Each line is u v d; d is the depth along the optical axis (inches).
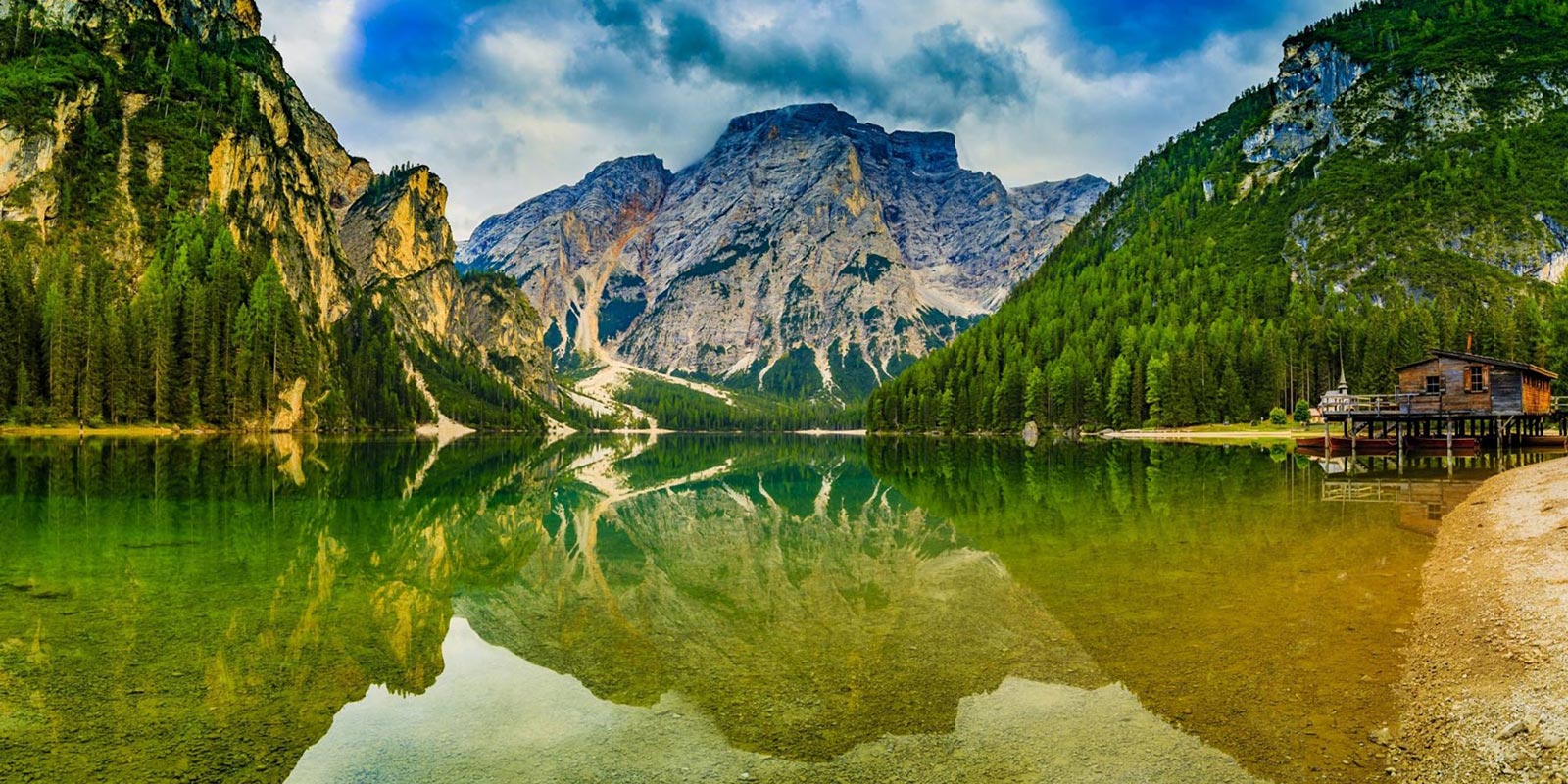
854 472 3134.8
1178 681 601.9
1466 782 439.8
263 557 1114.7
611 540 1422.2
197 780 458.0
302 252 7751.0
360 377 7190.0
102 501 1663.4
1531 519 1160.2
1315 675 602.9
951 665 658.2
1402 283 7003.0
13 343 4234.7
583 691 621.3
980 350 7062.0
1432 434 3378.4
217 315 5226.4
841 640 746.2
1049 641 709.9
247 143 7150.6
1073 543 1187.9
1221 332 5767.7
